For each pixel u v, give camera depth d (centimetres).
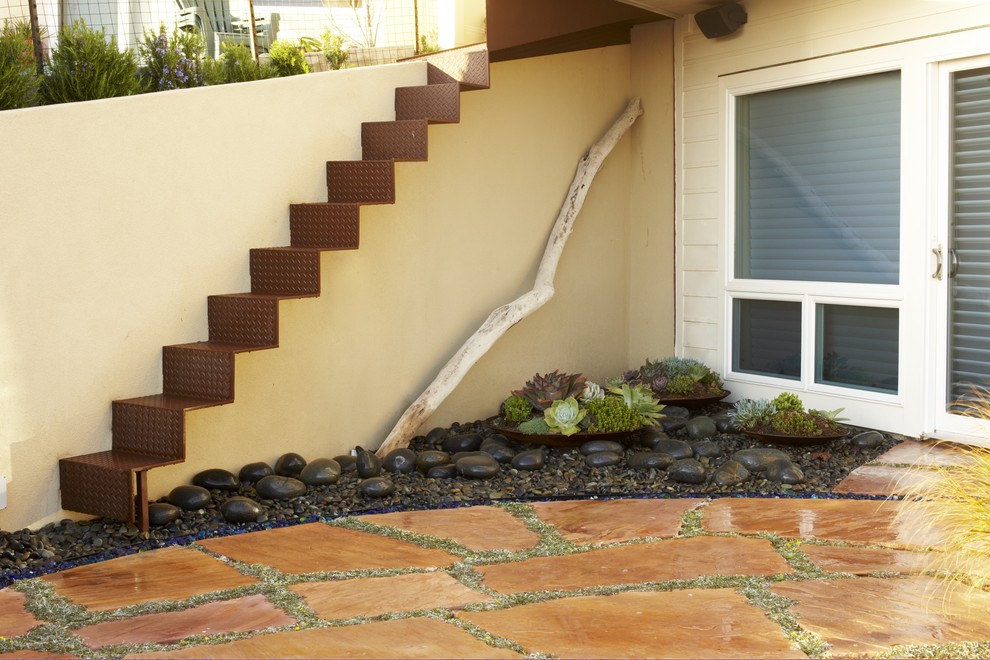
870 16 555
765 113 628
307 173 532
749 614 304
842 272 588
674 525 407
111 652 285
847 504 432
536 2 579
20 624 311
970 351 527
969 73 520
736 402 651
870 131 568
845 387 588
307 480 487
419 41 799
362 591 334
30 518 420
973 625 293
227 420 493
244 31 755
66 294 427
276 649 283
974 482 336
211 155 485
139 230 455
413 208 579
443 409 601
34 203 413
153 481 460
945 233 533
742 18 618
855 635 286
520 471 504
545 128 654
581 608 312
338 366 545
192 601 328
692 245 677
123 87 542
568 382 573
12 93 482
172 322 471
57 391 426
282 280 493
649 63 697
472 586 337
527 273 651
